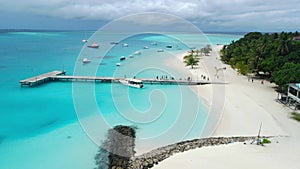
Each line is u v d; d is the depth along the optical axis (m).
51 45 125.19
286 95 44.22
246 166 21.86
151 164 23.48
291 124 33.00
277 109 38.84
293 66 45.25
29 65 77.38
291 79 40.94
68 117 36.97
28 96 47.69
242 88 51.06
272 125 32.62
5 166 24.66
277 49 59.31
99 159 25.59
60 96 47.44
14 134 31.75
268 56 59.25
